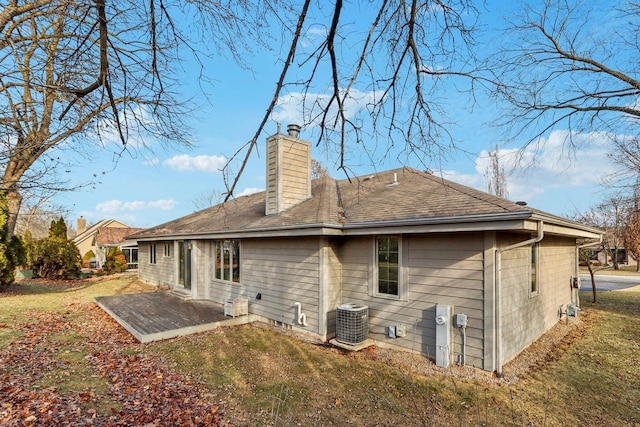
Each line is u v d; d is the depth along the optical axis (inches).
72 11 134.9
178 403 173.2
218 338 289.4
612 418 167.0
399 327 254.4
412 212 249.0
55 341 266.1
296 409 171.3
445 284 233.3
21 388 178.2
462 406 175.5
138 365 224.1
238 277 391.2
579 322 351.3
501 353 212.7
